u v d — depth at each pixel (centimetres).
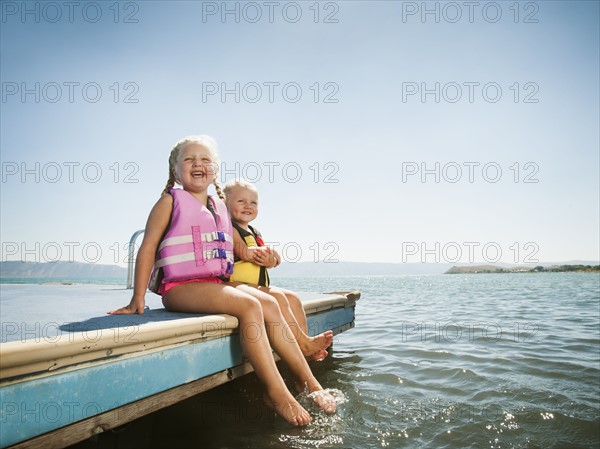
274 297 273
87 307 316
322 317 379
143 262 246
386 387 334
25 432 141
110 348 169
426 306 1211
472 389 331
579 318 860
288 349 250
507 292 2030
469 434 242
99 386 166
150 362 189
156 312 257
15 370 138
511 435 243
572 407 290
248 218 317
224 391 286
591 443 235
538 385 346
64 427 154
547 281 3978
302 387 251
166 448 211
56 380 151
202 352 220
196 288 245
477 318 867
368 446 220
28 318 235
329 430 235
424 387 336
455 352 488
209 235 259
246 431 231
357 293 479
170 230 253
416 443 228
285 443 218
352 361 438
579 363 429
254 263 298
